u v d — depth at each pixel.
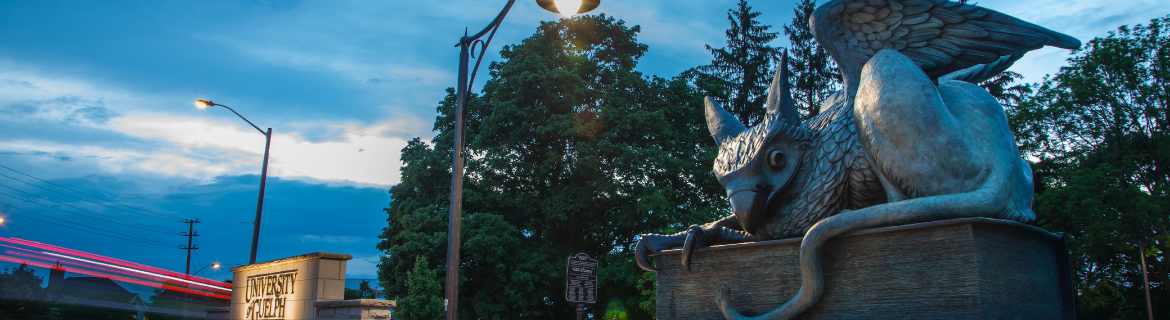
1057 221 18.70
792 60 27.73
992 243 2.44
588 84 22.00
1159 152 19.61
